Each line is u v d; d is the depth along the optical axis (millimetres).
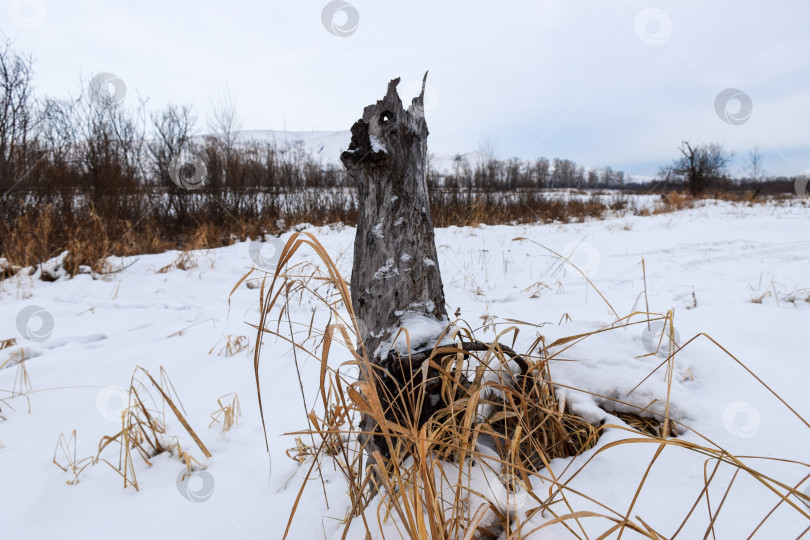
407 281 1492
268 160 10359
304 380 2352
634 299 3684
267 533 1312
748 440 1344
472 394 1321
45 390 2320
